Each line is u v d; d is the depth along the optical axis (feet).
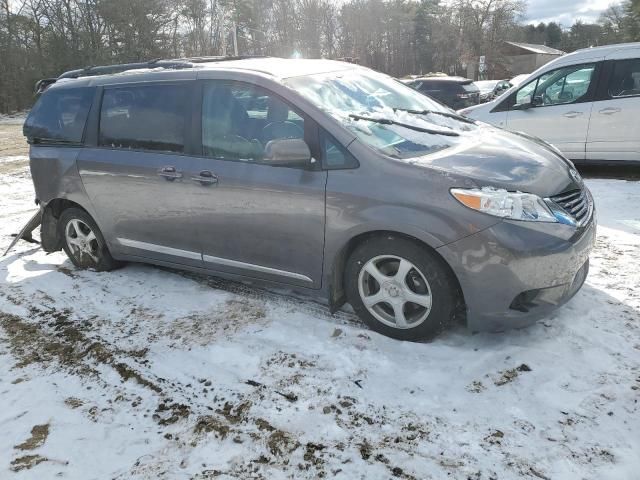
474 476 7.49
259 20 195.93
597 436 8.00
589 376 9.32
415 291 10.44
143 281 14.76
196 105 12.49
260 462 8.06
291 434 8.55
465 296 9.77
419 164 10.11
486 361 9.93
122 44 153.69
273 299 13.03
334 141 10.63
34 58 142.41
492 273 9.46
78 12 148.97
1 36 137.69
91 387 10.11
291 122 11.22
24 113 139.95
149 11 155.43
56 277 15.53
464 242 9.48
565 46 319.06
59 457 8.38
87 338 11.87
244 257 12.16
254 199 11.48
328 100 11.59
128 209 13.79
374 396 9.27
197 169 12.24
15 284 15.20
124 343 11.54
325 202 10.61
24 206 24.91
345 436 8.43
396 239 10.17
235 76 12.01
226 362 10.55
